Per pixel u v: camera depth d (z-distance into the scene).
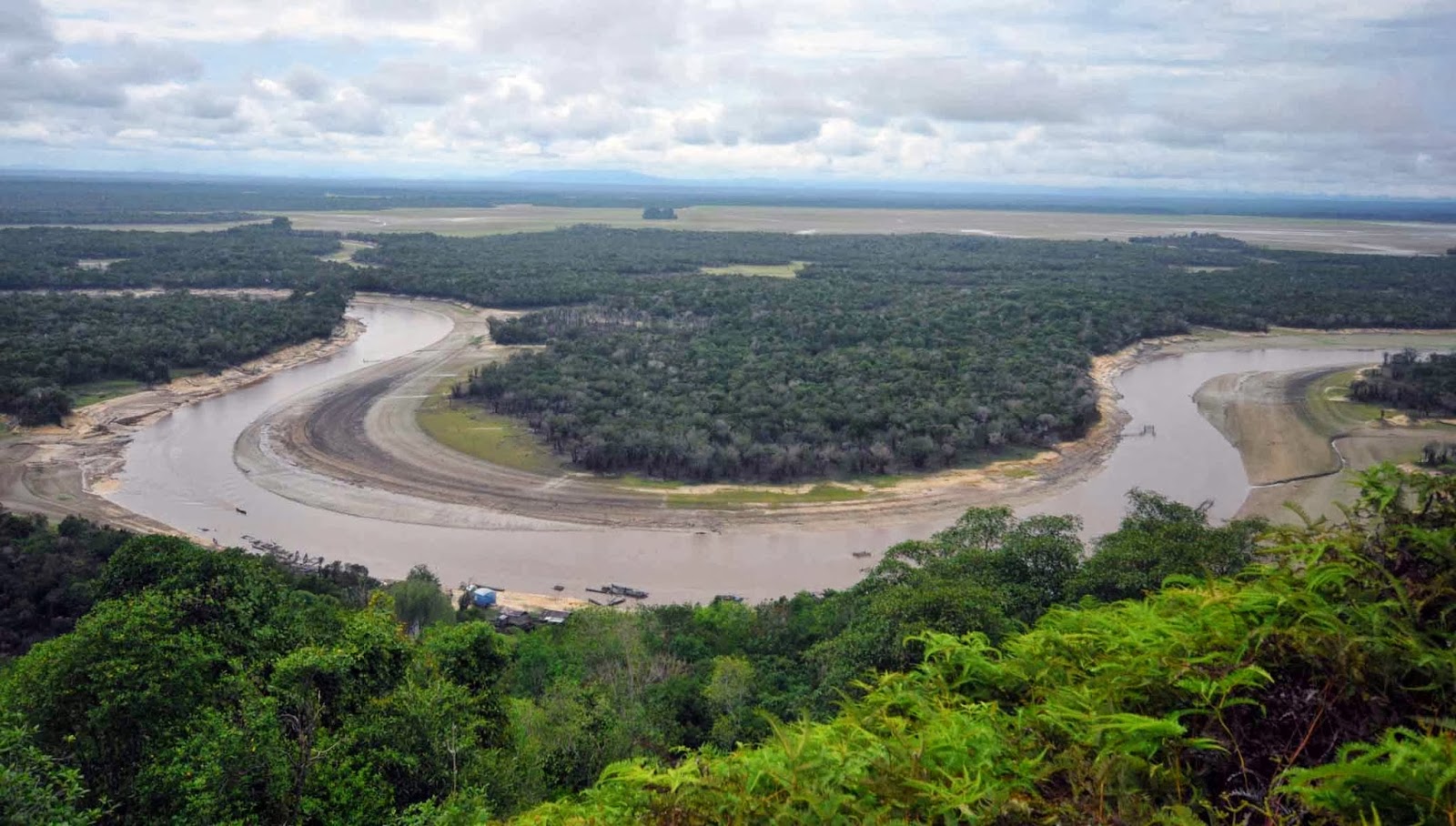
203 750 10.09
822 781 3.33
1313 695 3.24
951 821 3.06
